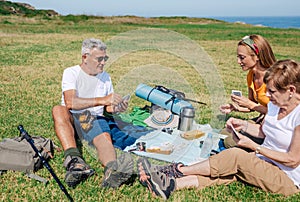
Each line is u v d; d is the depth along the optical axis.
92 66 4.04
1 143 3.62
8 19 27.27
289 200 3.14
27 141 3.70
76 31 21.73
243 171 3.22
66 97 3.98
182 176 3.37
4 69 8.86
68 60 10.82
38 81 7.68
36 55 11.55
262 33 24.70
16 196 3.16
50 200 3.12
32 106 5.77
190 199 3.15
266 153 3.13
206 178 3.34
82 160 3.43
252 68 4.27
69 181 3.24
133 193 3.26
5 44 13.94
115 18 36.19
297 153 3.05
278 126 3.20
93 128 3.74
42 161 3.51
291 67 2.98
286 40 19.94
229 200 3.18
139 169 3.21
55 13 51.59
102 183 3.29
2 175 3.46
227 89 7.54
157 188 3.13
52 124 4.94
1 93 6.49
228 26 35.75
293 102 3.08
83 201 3.11
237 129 3.81
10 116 5.21
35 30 21.11
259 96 4.32
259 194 3.23
